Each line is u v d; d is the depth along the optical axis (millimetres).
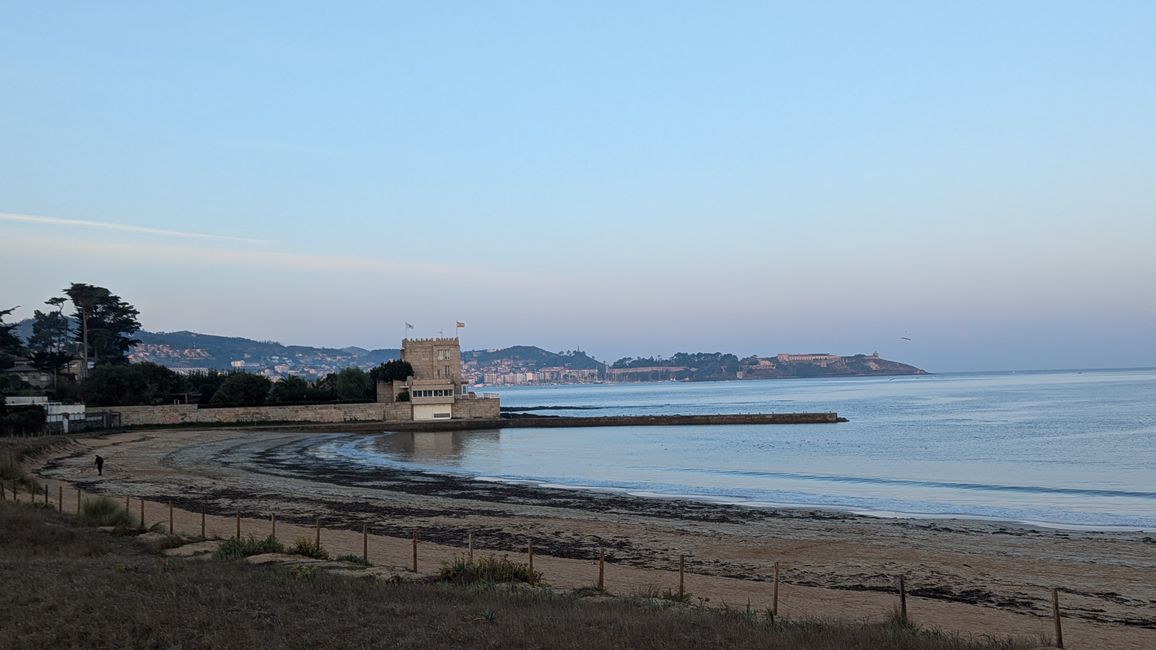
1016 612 28641
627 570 34906
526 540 42219
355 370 160750
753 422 153750
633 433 136000
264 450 99312
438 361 162375
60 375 159500
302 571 26547
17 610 19906
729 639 19922
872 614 27484
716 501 58062
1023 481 68375
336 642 18250
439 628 19625
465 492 62500
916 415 167750
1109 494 60375
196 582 23922
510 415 184125
